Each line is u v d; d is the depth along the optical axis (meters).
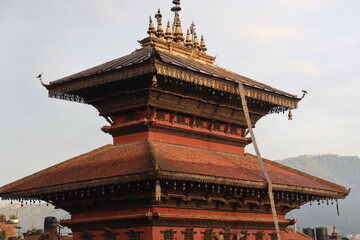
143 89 52.16
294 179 60.34
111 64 57.19
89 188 48.47
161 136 53.91
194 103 56.38
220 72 59.53
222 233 55.06
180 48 62.00
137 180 45.09
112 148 54.69
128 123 54.31
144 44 61.31
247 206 58.16
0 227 107.94
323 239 117.00
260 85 62.47
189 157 51.81
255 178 53.81
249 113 62.81
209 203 53.62
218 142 59.66
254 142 57.41
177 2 64.38
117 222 50.78
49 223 95.56
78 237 54.00
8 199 53.69
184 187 48.47
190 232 51.78
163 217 48.75
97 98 56.28
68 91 55.62
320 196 62.44
